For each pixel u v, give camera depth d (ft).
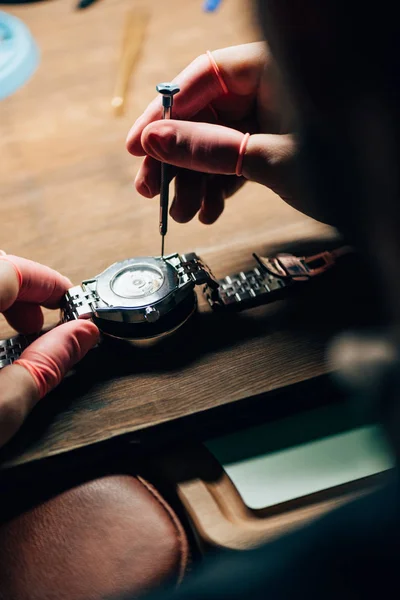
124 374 2.88
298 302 3.13
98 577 2.41
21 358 2.67
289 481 2.64
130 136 3.18
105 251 3.45
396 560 1.37
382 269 1.24
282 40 1.05
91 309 2.87
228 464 2.70
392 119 0.97
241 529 2.46
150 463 2.74
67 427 2.70
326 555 1.46
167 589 2.39
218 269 3.31
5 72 4.40
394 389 1.44
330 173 1.24
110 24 4.84
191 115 3.26
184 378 2.85
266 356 2.92
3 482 2.63
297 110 1.20
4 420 2.48
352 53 0.95
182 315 2.92
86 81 4.42
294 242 3.44
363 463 2.68
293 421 2.85
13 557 2.48
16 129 4.15
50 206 3.70
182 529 2.56
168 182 3.00
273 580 1.49
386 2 0.89
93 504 2.60
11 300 2.70
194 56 4.52
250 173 2.92
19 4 5.02
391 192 1.07
